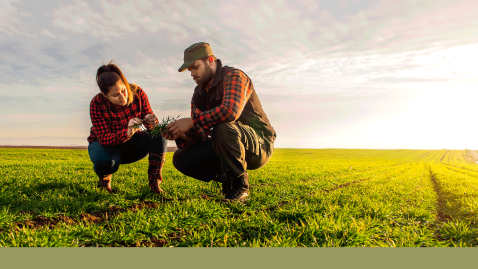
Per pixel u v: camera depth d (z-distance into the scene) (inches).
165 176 250.4
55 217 104.3
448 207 162.4
